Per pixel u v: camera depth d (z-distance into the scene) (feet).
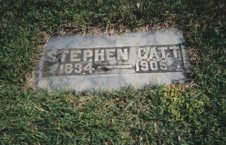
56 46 5.51
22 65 5.27
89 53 5.39
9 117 4.83
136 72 5.15
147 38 5.51
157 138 4.57
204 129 4.56
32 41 5.55
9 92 5.02
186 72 5.10
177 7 5.74
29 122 4.78
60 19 5.74
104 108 4.86
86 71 5.21
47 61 5.35
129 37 5.54
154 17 5.69
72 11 5.82
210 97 4.83
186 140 4.52
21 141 4.65
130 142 4.56
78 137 4.63
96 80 5.12
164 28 5.62
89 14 5.76
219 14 5.65
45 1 5.93
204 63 5.13
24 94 5.00
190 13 5.70
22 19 5.76
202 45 5.33
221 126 4.59
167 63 5.21
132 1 5.85
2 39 5.54
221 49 5.28
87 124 4.71
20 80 5.15
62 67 5.27
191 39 5.39
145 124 4.71
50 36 5.65
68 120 4.76
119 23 5.68
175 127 4.61
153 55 5.31
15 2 5.96
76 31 5.67
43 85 5.12
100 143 4.59
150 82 5.04
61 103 4.90
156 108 4.78
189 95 4.84
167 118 4.69
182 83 5.00
